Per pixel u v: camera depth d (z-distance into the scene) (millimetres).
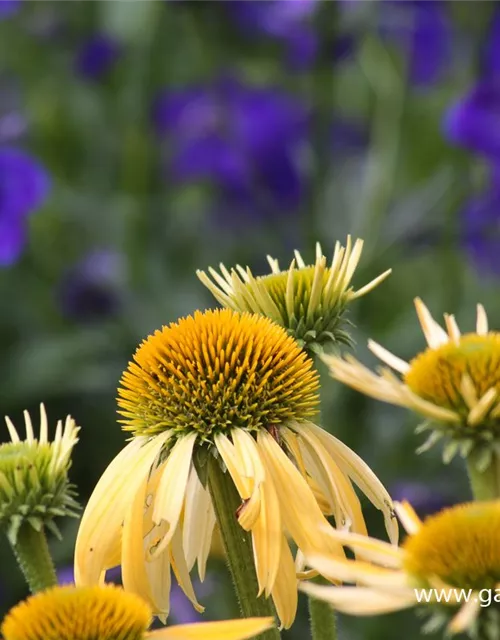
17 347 1117
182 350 586
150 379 586
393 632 812
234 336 587
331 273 610
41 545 592
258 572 558
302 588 528
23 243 1081
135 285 1128
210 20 1146
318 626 583
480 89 1052
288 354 589
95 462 1011
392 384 543
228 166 1149
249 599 577
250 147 1147
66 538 878
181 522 592
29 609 542
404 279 1146
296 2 1090
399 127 1126
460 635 792
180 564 589
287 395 584
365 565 532
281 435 580
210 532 592
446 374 550
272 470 570
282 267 1143
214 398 581
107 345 1081
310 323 607
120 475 575
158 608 572
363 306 1085
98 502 572
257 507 562
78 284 1107
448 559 529
